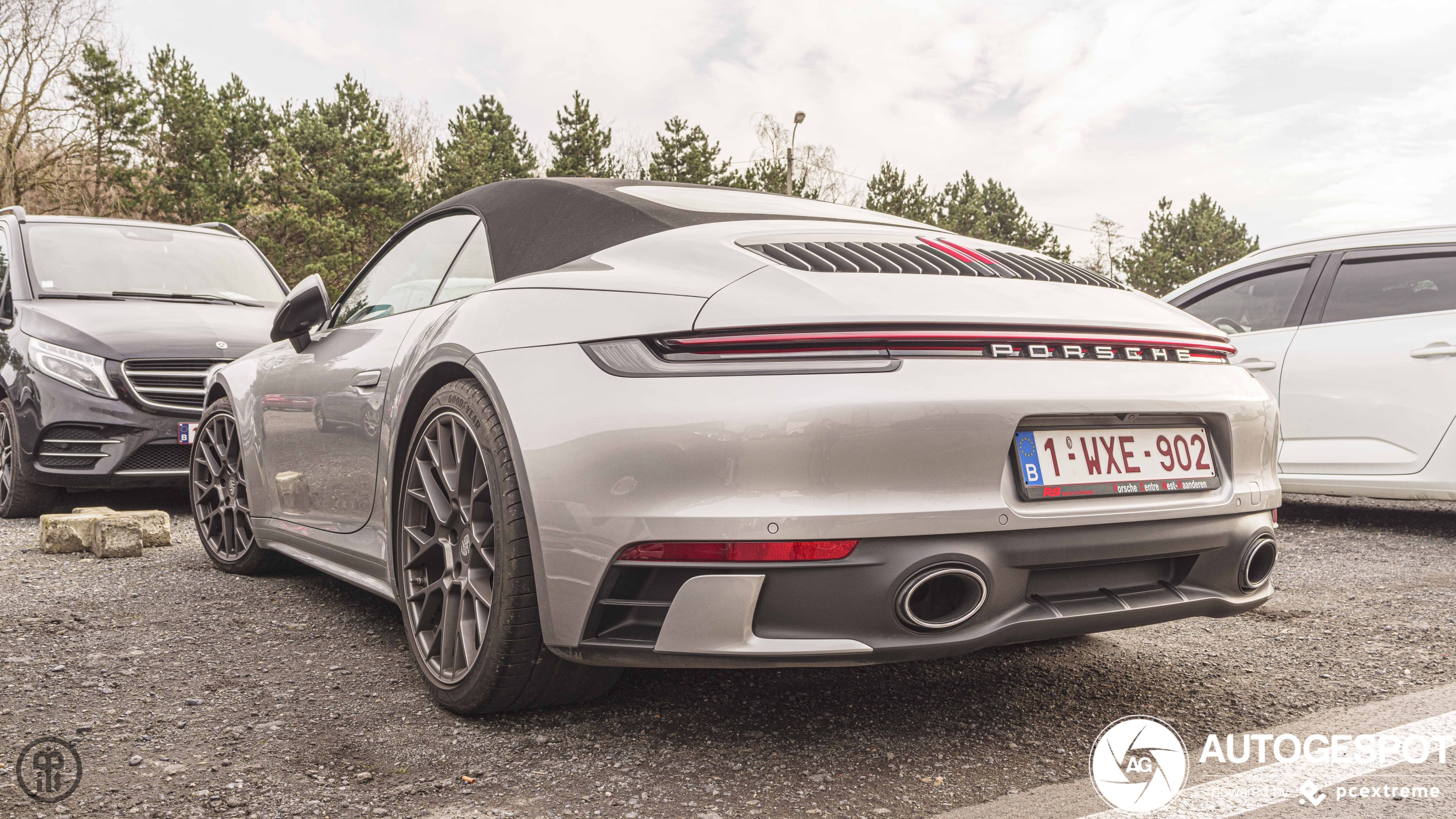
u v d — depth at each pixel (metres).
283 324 3.02
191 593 3.36
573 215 2.43
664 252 2.09
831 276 1.90
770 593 1.71
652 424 1.76
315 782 1.80
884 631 1.72
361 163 27.44
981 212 38.22
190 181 25.08
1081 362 1.93
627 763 1.89
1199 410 2.05
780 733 2.05
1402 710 2.21
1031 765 1.89
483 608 2.10
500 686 2.02
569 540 1.84
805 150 36.19
